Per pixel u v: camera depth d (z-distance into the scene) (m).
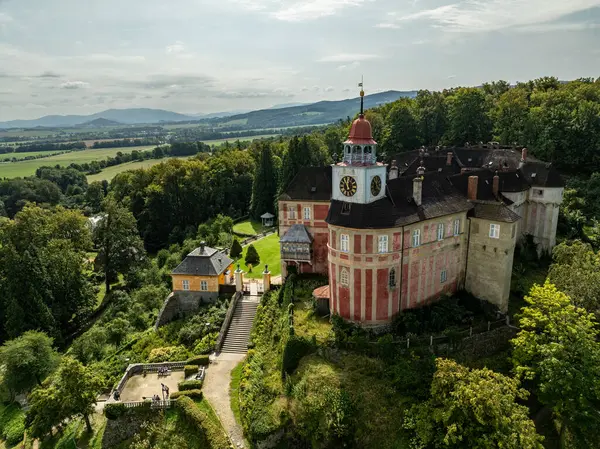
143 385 51.62
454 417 35.44
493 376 37.53
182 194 123.19
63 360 49.66
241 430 44.38
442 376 36.75
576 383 37.22
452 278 55.53
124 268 88.62
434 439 36.06
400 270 49.19
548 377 38.00
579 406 38.56
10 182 158.50
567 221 80.38
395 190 51.38
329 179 66.00
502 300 52.75
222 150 174.38
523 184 69.81
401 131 118.69
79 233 91.06
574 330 38.88
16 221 79.44
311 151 113.50
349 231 47.91
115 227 89.50
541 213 70.69
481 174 65.88
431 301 53.50
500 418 33.75
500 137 112.06
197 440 43.69
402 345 45.81
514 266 65.44
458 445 34.84
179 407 46.53
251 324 60.94
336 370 43.88
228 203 133.00
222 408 47.16
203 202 127.25
